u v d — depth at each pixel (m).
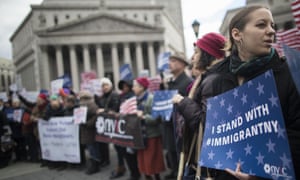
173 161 5.77
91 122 7.23
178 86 5.10
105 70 65.25
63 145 8.34
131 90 6.76
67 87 10.88
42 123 8.93
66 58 64.94
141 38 59.22
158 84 9.88
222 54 2.72
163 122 5.58
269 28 1.63
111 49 59.22
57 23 65.38
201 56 2.79
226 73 1.99
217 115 1.86
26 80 76.25
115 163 8.64
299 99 1.49
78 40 56.44
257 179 1.54
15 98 11.46
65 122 8.23
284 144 1.32
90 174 7.47
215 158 1.79
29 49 67.94
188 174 2.63
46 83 56.31
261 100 1.47
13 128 10.86
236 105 1.67
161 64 9.77
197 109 2.46
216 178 2.01
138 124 5.71
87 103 7.38
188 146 2.65
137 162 6.45
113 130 6.57
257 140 1.49
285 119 1.54
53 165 8.86
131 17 69.62
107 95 7.79
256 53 1.66
